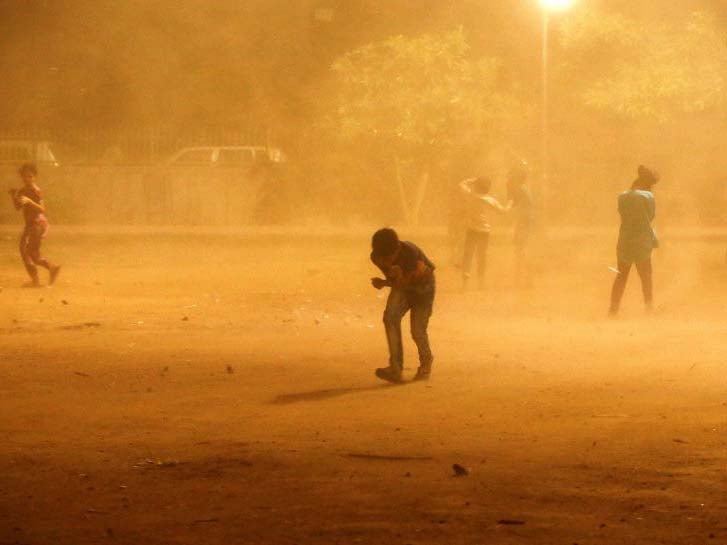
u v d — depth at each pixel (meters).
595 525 6.31
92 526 6.34
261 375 11.66
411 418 9.38
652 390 10.68
